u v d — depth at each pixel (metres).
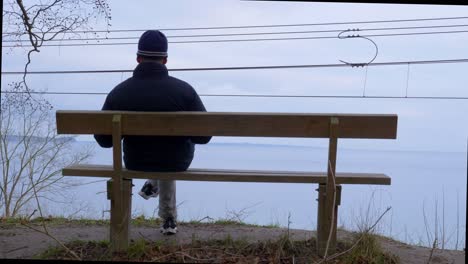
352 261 3.22
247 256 3.31
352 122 3.27
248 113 3.29
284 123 3.29
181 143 3.48
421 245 4.20
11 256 3.38
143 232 4.10
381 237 4.23
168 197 3.94
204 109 3.66
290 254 3.38
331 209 3.29
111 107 3.54
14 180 11.37
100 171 3.35
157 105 3.50
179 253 3.26
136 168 3.49
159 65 3.59
